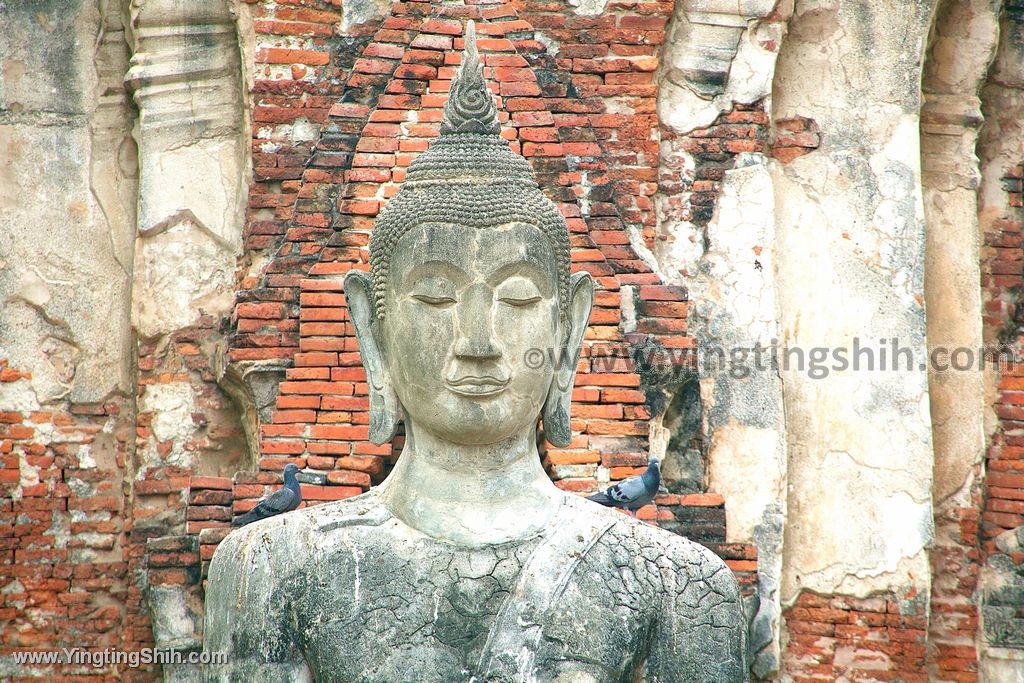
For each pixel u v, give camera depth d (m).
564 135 34.50
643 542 21.20
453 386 20.92
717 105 36.00
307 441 31.78
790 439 35.62
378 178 33.41
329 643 20.30
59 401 35.91
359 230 33.12
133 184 36.97
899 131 36.78
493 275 21.12
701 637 20.91
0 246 36.12
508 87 34.16
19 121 36.69
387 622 20.34
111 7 37.31
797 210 36.56
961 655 35.91
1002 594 36.47
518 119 34.00
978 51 38.12
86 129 36.97
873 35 37.16
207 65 36.28
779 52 36.47
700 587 21.14
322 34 35.66
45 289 36.22
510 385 21.08
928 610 35.06
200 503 32.22
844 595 35.06
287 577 20.66
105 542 35.38
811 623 35.00
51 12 37.16
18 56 36.88
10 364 35.78
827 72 37.12
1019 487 37.03
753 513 34.56
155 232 35.62
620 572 20.88
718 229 35.56
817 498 35.41
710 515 33.03
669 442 34.62
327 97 35.47
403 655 20.20
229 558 21.12
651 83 35.50
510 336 21.12
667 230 35.59
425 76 34.00
